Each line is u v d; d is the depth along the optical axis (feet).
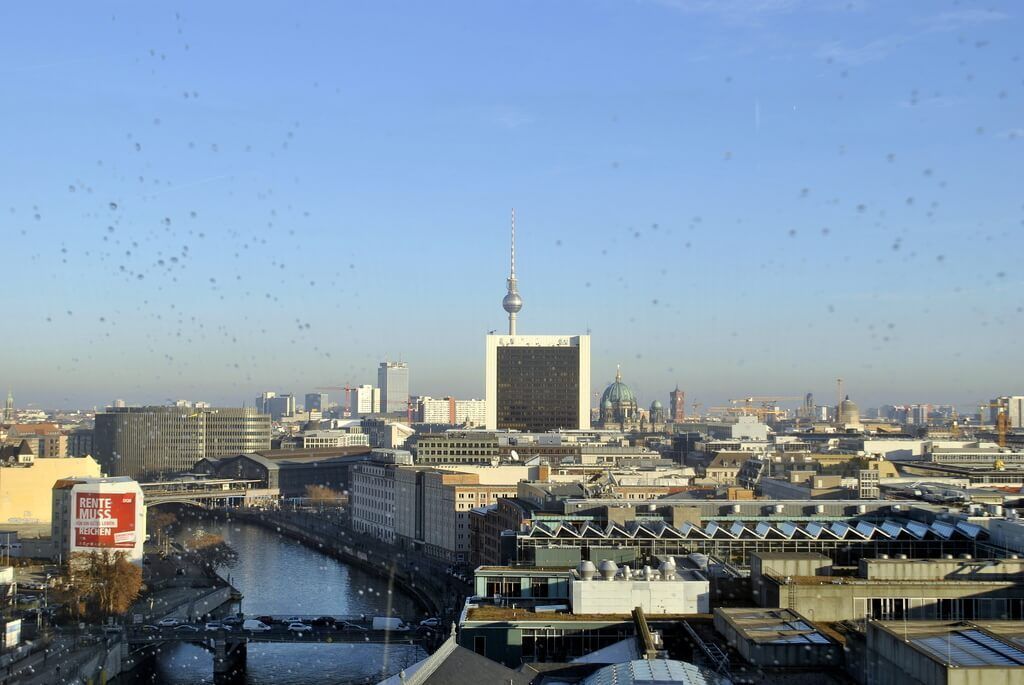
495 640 460.14
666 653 396.78
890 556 611.88
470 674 383.65
